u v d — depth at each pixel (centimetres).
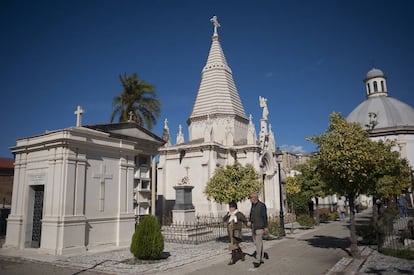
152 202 2248
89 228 1611
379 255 1377
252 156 3541
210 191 1894
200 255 1438
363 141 1340
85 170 1625
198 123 4047
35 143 1656
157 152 2336
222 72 4191
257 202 1236
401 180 2203
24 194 1725
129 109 3288
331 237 2056
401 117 6097
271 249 1575
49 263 1288
